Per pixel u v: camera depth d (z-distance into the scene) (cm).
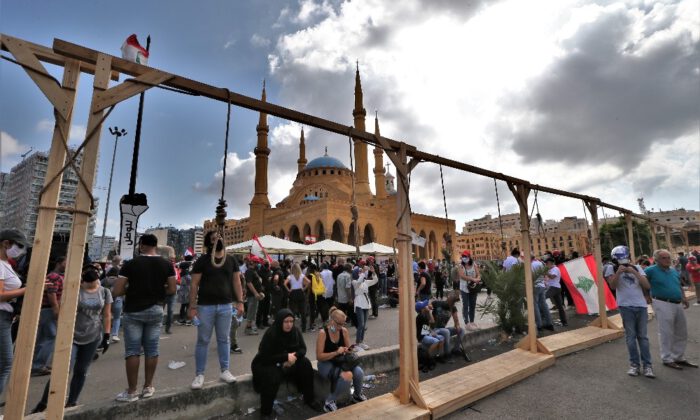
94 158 292
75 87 291
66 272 284
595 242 932
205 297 456
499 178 662
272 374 453
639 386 546
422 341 660
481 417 448
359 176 5038
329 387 514
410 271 484
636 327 611
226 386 454
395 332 988
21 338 254
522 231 720
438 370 644
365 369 611
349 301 1020
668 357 636
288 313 484
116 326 876
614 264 659
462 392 486
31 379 578
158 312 425
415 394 452
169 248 1250
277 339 474
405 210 492
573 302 1268
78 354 440
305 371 486
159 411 404
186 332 1007
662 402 484
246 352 769
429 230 5088
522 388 545
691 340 820
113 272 871
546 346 720
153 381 577
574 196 870
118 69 307
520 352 684
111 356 739
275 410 468
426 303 698
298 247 2028
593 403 485
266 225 5172
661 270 657
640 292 614
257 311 1101
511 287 888
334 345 500
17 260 566
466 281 919
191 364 675
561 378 586
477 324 913
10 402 245
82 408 370
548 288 1020
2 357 415
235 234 7712
